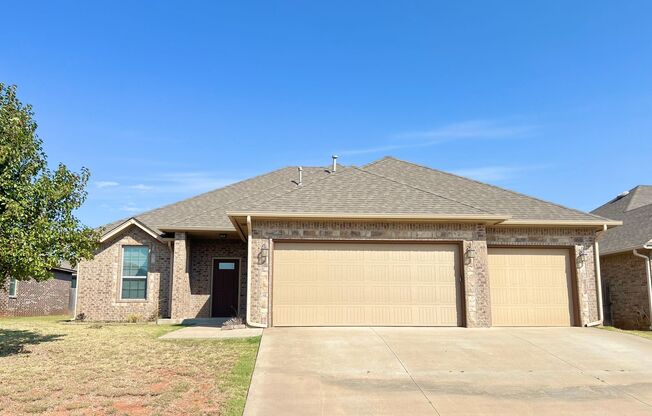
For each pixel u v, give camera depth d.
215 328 14.72
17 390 8.04
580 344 12.04
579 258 16.00
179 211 20.16
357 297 14.43
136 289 18.77
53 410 7.12
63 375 8.98
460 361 10.34
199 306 18.47
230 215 14.15
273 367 9.62
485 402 7.98
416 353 10.87
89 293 18.67
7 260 10.18
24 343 12.18
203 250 18.83
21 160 11.00
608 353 11.23
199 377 8.89
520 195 17.88
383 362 10.14
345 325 14.29
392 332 13.18
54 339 12.80
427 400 8.02
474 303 14.40
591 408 7.79
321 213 14.18
